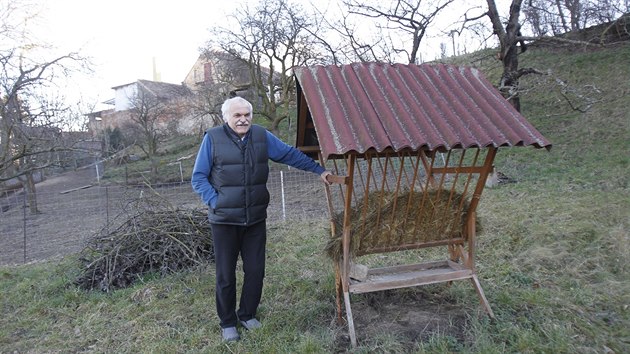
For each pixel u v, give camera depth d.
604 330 2.99
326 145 2.51
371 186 6.17
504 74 10.95
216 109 18.83
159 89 31.95
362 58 10.73
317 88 2.91
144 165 19.61
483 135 2.64
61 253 6.93
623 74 12.35
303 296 3.86
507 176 9.01
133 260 4.77
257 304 3.35
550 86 11.84
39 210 12.59
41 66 9.67
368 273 3.37
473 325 3.04
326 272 4.39
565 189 7.30
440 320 3.24
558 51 15.34
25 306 4.20
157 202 5.53
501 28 10.94
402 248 3.23
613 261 4.21
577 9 12.05
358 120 2.65
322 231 6.14
